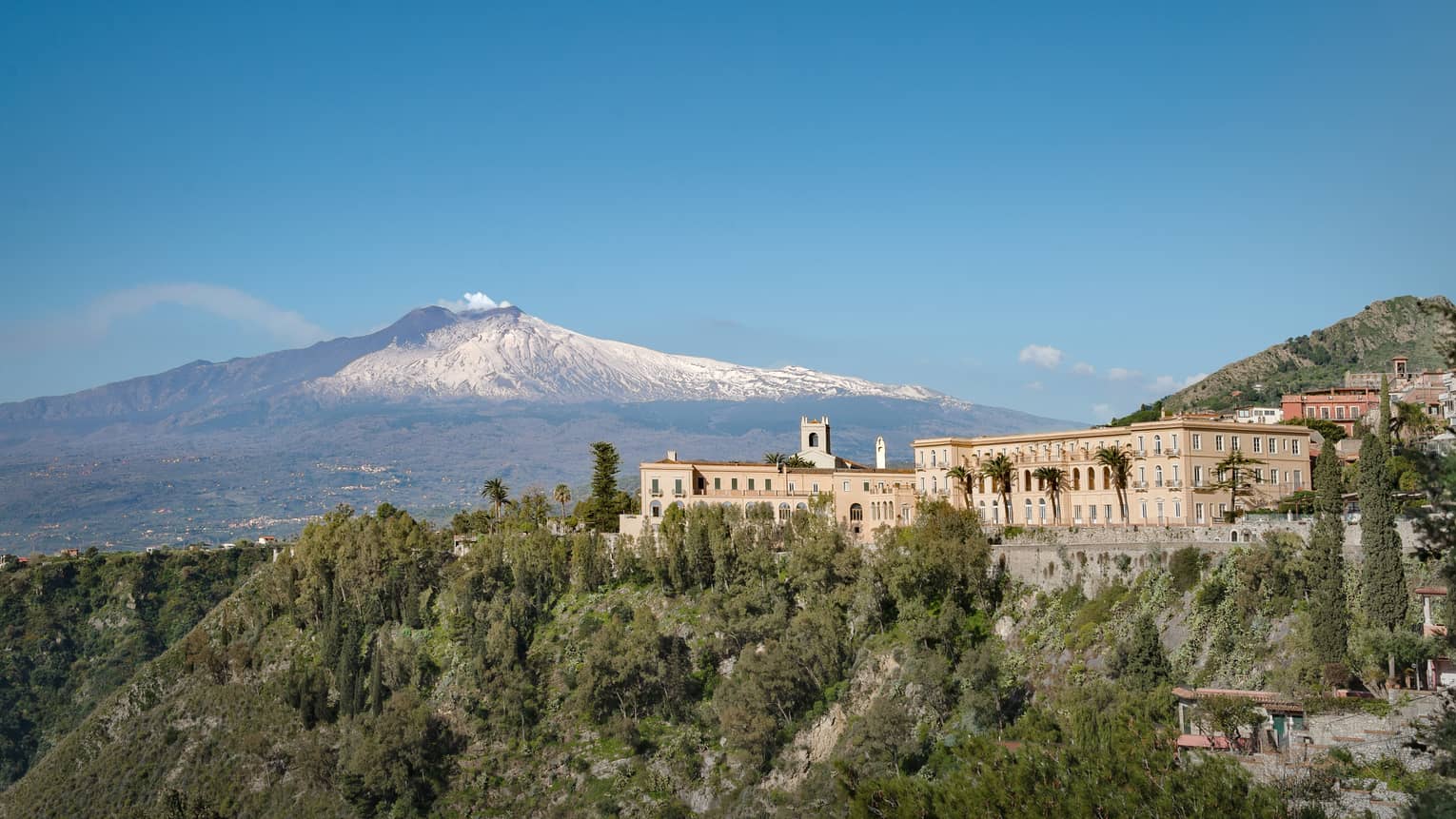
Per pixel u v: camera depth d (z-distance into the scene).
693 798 192.00
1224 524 184.75
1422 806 84.75
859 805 94.50
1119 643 161.75
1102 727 124.06
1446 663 124.81
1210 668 149.88
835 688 192.12
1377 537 142.00
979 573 190.62
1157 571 168.75
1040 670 169.88
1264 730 117.75
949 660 178.75
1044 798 87.94
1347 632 139.12
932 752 165.12
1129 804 85.50
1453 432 88.94
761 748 189.38
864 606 198.38
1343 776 105.12
